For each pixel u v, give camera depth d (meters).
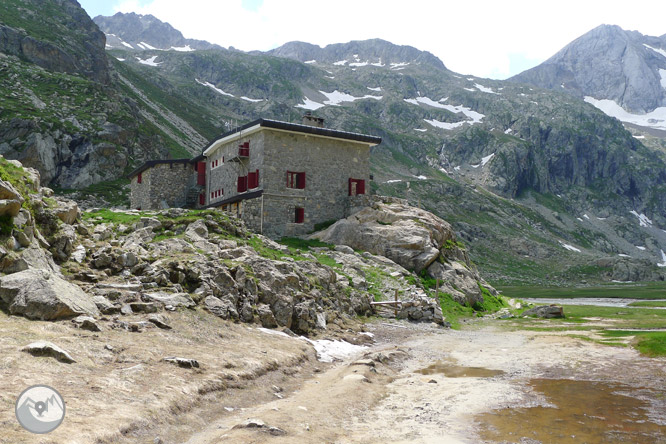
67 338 15.62
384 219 56.88
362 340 29.42
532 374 21.55
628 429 14.02
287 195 57.19
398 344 29.64
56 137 117.94
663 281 192.62
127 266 25.73
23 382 11.73
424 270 51.56
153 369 14.95
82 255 25.56
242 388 15.90
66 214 29.45
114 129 131.25
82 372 13.48
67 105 133.88
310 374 20.27
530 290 128.75
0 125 109.81
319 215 59.25
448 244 59.94
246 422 12.60
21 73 140.88
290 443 11.75
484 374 21.62
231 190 61.72
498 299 56.47
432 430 13.85
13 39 157.12
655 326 37.56
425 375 21.45
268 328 26.00
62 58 166.88
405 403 16.73
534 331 36.22
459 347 28.80
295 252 45.28
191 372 15.53
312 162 59.31
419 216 57.97
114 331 17.95
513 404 16.64
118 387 12.98
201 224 38.94
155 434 11.36
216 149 66.44
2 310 16.88
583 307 61.91
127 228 39.03
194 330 20.69
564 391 18.39
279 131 57.28
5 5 184.75
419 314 39.09
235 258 31.81
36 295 17.16
